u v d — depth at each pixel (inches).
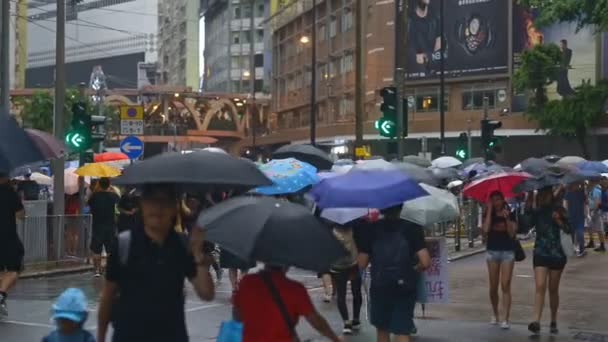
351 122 2351.1
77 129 807.7
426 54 2239.2
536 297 441.7
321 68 2657.5
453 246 981.2
